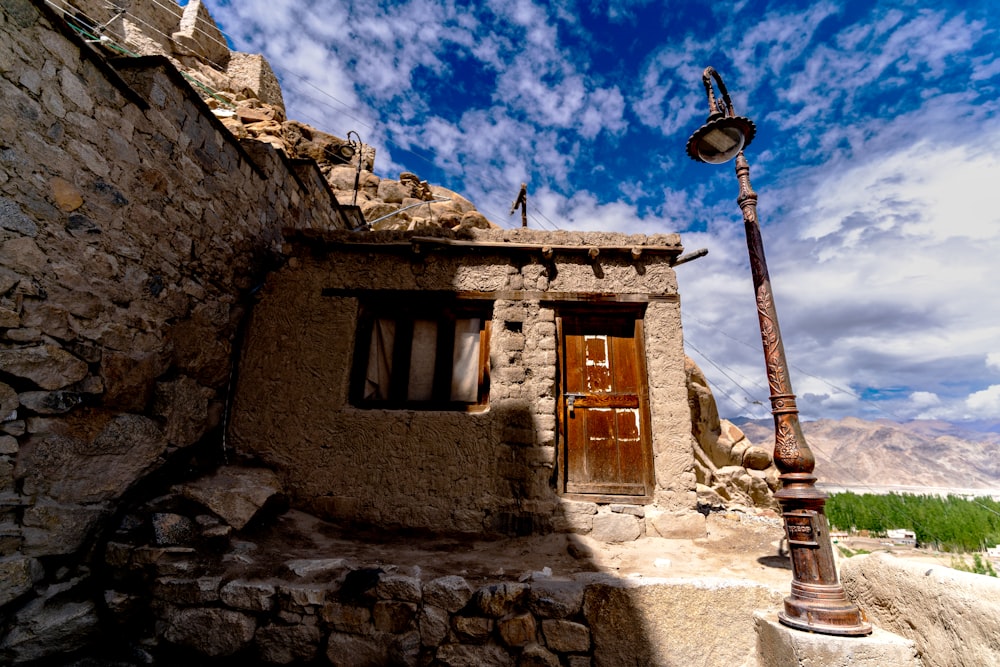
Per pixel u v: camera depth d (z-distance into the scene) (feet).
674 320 19.01
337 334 18.78
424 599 11.30
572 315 19.72
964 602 7.75
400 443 17.54
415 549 15.08
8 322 10.55
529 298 19.25
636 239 20.17
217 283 18.11
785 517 10.70
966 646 7.60
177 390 15.46
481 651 10.92
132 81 15.08
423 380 19.17
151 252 14.82
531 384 18.28
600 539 16.52
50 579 11.20
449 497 17.02
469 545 15.75
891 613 9.53
